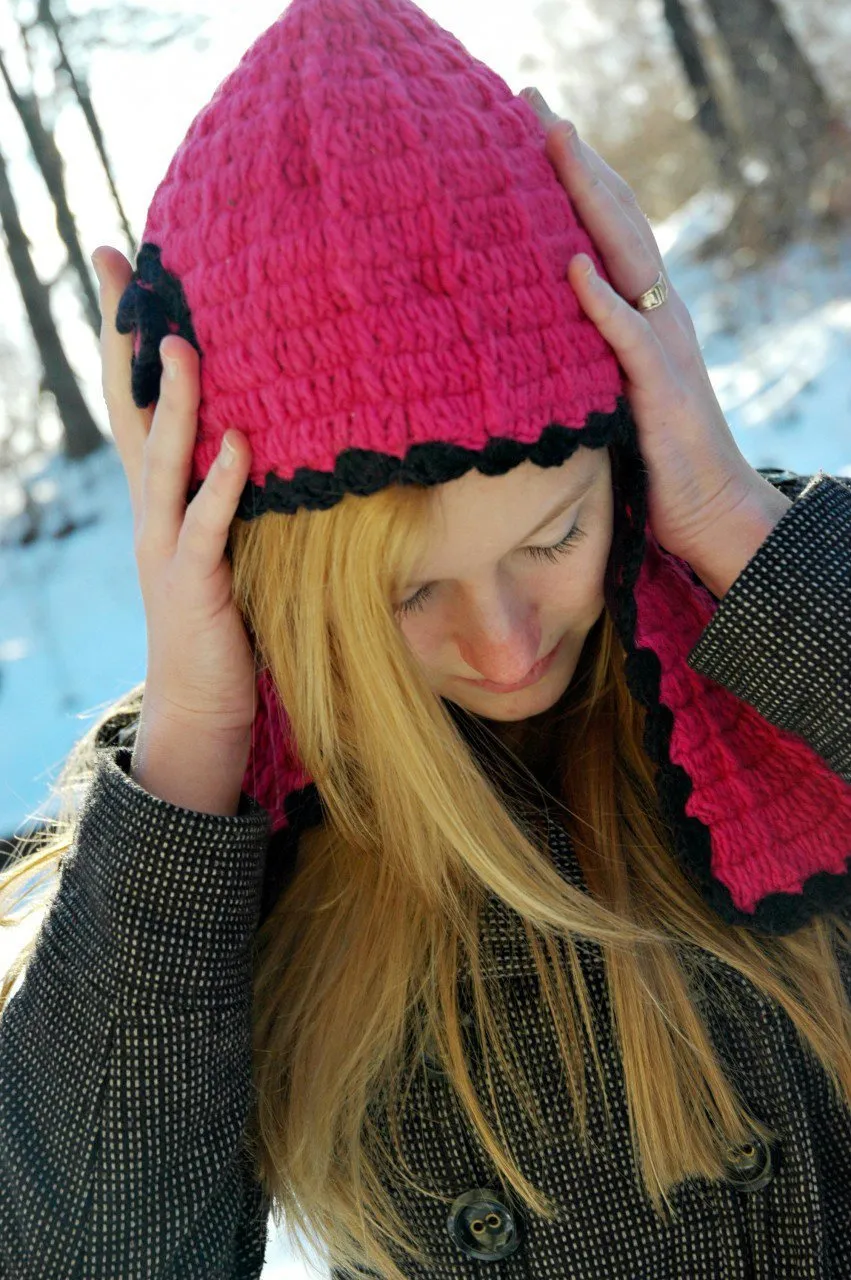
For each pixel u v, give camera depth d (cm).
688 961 119
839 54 985
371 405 91
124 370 115
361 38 96
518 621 104
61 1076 109
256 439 97
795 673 107
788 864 110
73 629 820
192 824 110
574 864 123
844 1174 117
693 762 111
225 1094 112
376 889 124
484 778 114
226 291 95
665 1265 115
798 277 804
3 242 1138
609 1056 117
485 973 120
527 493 96
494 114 99
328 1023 121
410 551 96
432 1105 120
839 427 604
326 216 91
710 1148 113
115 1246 107
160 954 108
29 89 1062
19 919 133
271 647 109
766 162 888
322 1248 125
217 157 97
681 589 121
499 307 93
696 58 1000
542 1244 116
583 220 106
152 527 109
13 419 1183
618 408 103
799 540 108
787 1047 116
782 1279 113
